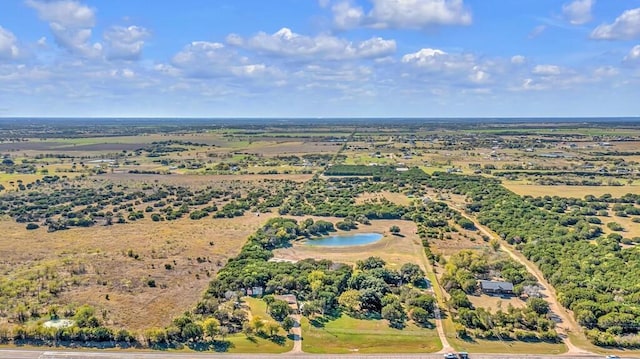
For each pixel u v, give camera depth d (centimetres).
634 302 14638
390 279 16638
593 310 13925
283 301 14475
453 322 14000
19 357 11944
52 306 14412
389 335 13238
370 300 14600
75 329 12756
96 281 16812
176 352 12300
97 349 12400
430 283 16912
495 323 13712
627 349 12669
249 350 12431
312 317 14138
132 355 12125
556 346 12800
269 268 17188
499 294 16038
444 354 12338
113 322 13812
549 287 16588
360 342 12912
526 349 12662
